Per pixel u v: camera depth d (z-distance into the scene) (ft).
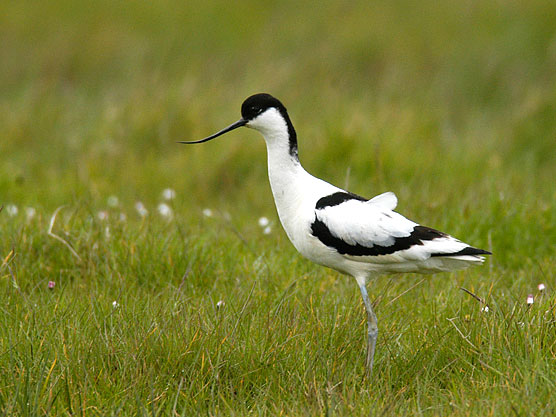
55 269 31.19
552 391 21.02
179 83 57.21
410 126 50.26
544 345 23.56
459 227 35.09
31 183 45.68
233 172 47.21
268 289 29.12
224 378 23.43
